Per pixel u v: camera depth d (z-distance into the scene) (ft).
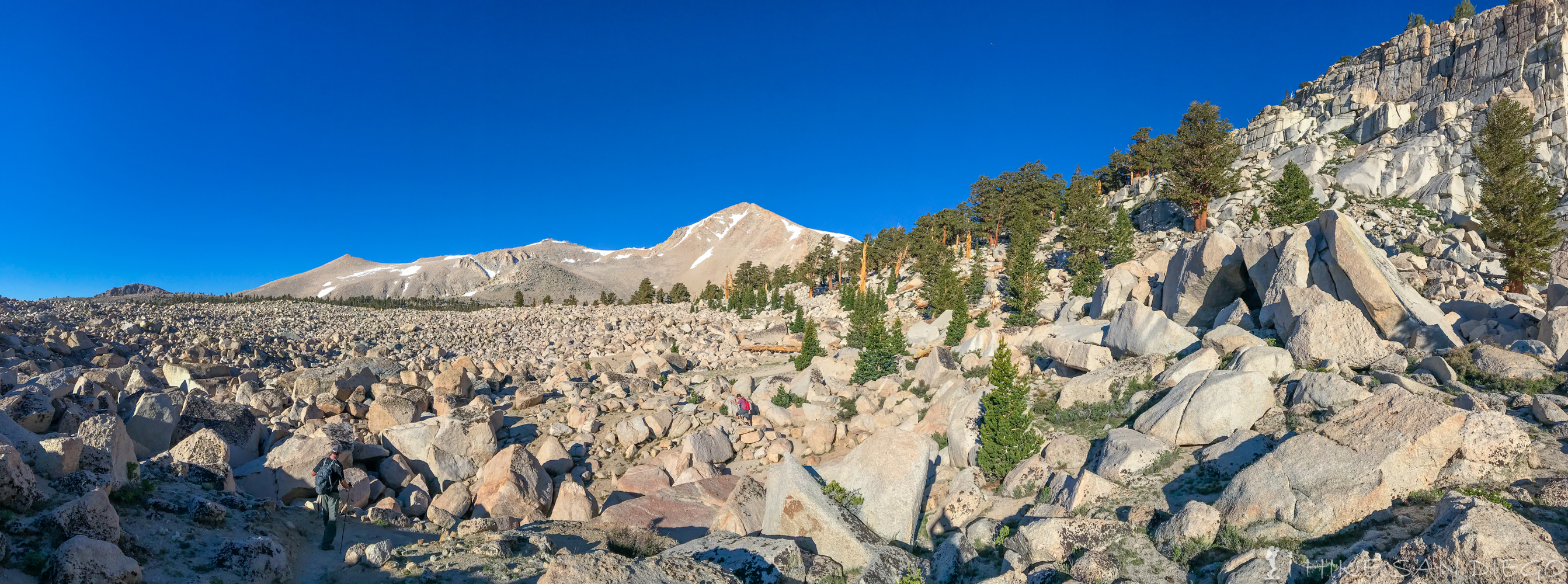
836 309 286.46
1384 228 219.20
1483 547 27.63
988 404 65.82
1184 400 60.29
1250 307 114.52
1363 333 71.20
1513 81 273.75
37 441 39.70
